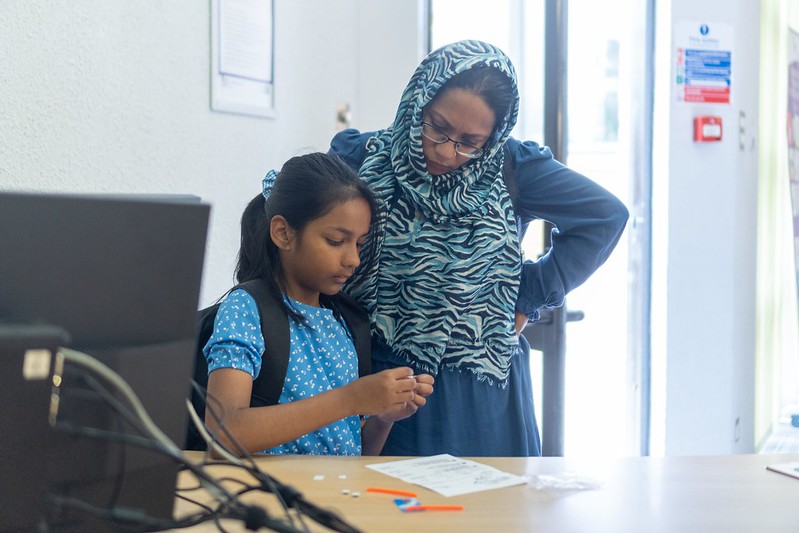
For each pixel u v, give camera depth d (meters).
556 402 2.77
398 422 1.74
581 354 3.51
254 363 1.42
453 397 1.72
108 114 1.85
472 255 1.72
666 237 3.36
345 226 1.52
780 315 4.74
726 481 1.27
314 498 1.15
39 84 1.65
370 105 3.07
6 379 0.80
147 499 0.92
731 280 3.36
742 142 3.46
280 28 2.53
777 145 4.43
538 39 3.26
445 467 1.32
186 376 0.93
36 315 0.84
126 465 0.89
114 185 1.88
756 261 3.92
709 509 1.14
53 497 0.84
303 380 1.51
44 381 0.81
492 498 1.17
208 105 2.21
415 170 1.71
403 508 1.11
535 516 1.10
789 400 5.04
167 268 0.90
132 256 0.88
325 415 1.34
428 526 1.05
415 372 1.71
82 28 1.76
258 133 2.45
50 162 1.69
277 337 1.47
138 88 1.94
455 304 1.70
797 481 1.27
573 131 3.32
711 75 3.30
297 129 2.66
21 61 1.60
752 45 3.63
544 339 2.77
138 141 1.95
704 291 3.37
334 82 2.88
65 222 0.84
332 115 2.88
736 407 3.53
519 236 1.92
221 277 2.30
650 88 3.36
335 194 1.51
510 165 1.84
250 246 1.61
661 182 3.36
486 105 1.64
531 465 1.35
